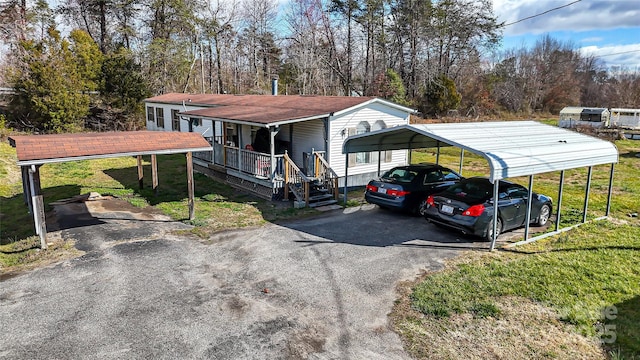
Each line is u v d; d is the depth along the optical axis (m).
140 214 12.09
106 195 14.34
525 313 6.08
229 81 43.09
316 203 13.01
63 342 5.43
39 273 7.78
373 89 38.34
